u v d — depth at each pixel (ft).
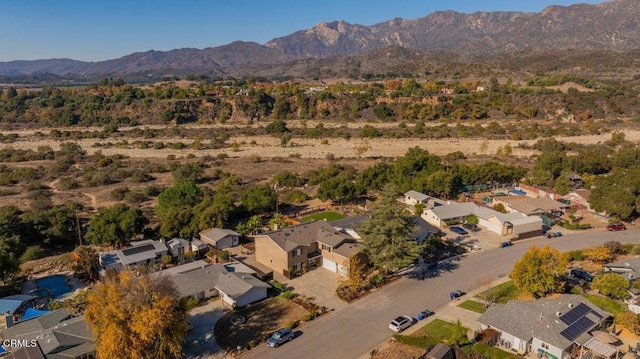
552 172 310.24
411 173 293.84
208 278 159.43
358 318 142.20
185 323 117.60
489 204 260.62
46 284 163.12
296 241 177.47
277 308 147.95
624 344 124.16
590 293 154.81
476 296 155.02
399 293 158.40
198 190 252.83
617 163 315.78
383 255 161.27
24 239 193.77
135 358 108.27
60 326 125.08
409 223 169.58
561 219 238.27
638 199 223.92
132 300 114.62
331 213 249.96
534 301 135.54
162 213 232.53
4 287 159.94
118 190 294.87
